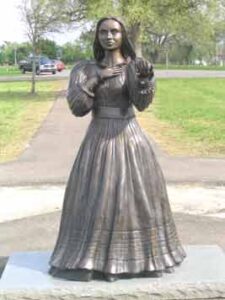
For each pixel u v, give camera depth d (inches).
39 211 285.4
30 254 169.5
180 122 661.3
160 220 150.6
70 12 1026.7
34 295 143.2
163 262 149.2
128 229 146.1
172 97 1049.5
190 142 504.4
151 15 904.3
